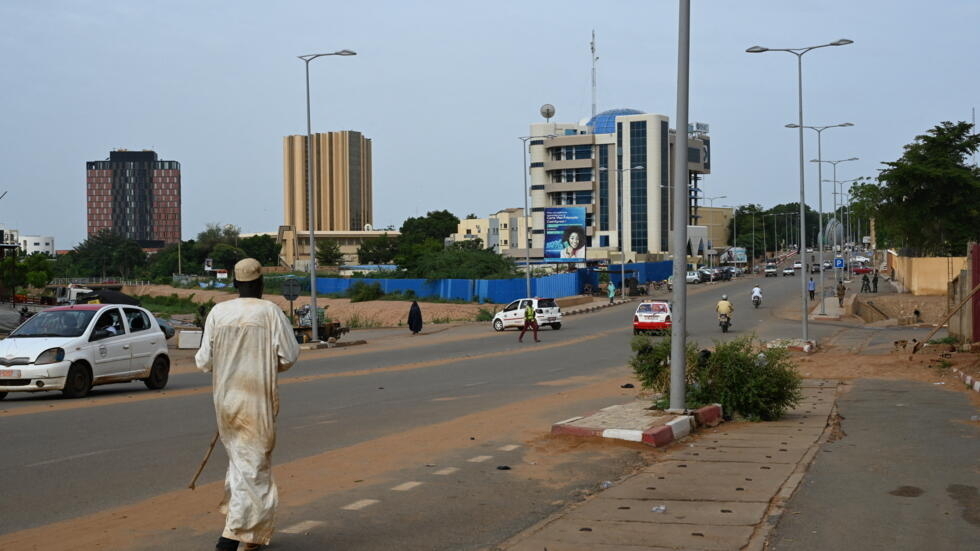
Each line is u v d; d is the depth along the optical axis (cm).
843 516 750
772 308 6138
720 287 9000
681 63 1281
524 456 1048
